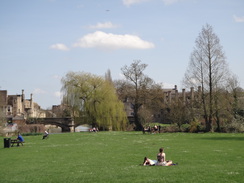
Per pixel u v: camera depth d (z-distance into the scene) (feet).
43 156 119.96
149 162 91.09
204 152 116.47
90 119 331.16
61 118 427.74
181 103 335.47
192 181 62.95
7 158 117.19
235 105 292.40
